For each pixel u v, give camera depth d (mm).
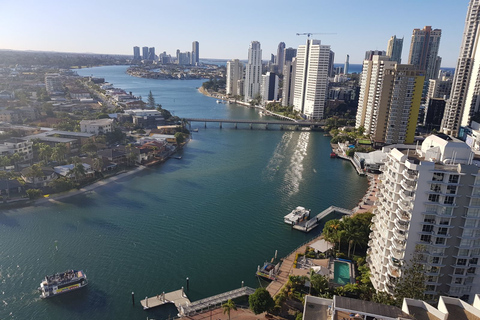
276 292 129250
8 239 160250
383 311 72250
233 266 146875
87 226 174125
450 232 107250
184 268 144125
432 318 74375
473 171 102562
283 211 198500
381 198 127938
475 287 111375
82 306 121875
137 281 135250
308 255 152250
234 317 118188
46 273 137625
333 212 198375
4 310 118625
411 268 104812
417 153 124062
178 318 117500
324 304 82062
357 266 147125
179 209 196750
